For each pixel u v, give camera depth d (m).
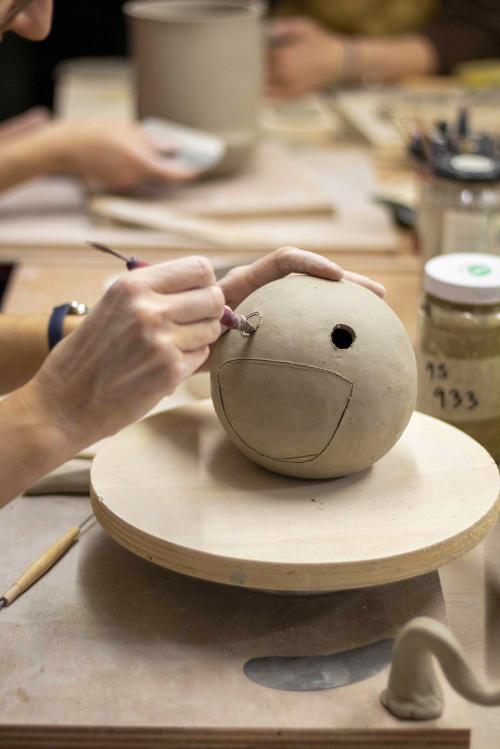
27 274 1.31
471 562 0.81
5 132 1.71
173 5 1.72
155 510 0.71
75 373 0.70
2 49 3.01
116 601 0.73
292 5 2.57
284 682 0.65
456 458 0.78
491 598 0.77
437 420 0.85
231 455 0.78
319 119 2.11
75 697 0.64
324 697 0.63
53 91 3.17
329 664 0.66
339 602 0.73
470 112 1.94
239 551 0.66
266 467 0.75
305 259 0.78
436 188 1.20
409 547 0.67
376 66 2.32
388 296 1.24
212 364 0.75
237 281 0.82
